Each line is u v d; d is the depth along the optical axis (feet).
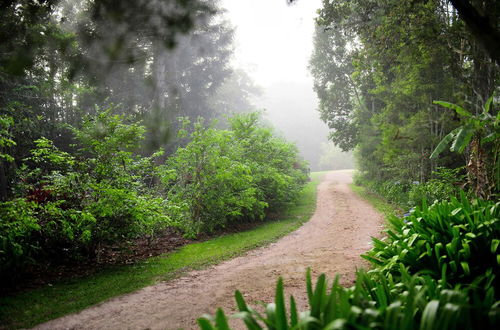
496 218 13.71
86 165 26.17
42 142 24.73
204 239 35.19
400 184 55.06
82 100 51.72
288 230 38.73
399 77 44.55
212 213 37.86
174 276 21.61
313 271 21.45
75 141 60.85
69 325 14.26
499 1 13.57
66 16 11.40
